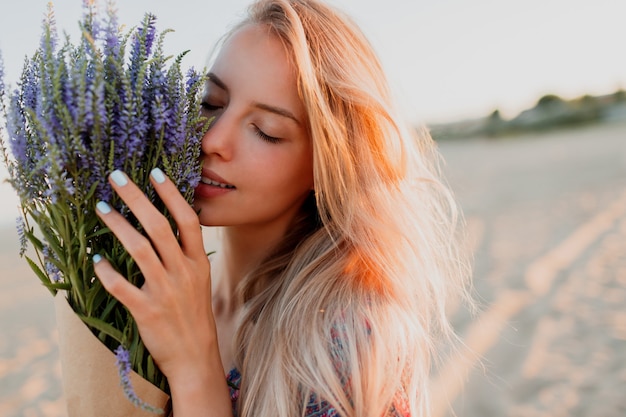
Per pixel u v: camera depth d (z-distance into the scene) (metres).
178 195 1.18
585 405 3.64
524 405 3.66
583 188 14.93
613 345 4.50
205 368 1.25
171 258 1.17
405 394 1.41
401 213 1.67
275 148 1.45
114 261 1.16
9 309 7.21
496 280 6.41
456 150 39.94
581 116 54.31
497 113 55.97
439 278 1.82
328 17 1.55
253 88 1.39
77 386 1.17
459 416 3.52
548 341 4.64
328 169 1.50
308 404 1.35
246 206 1.45
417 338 1.55
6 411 4.18
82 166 1.06
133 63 1.12
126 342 1.17
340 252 1.55
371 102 1.56
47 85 1.03
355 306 1.43
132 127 1.07
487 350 4.46
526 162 24.75
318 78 1.49
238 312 1.74
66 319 1.17
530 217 11.03
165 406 1.27
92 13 1.09
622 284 6.09
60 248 1.14
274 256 1.71
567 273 6.70
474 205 13.12
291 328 1.44
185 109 1.16
